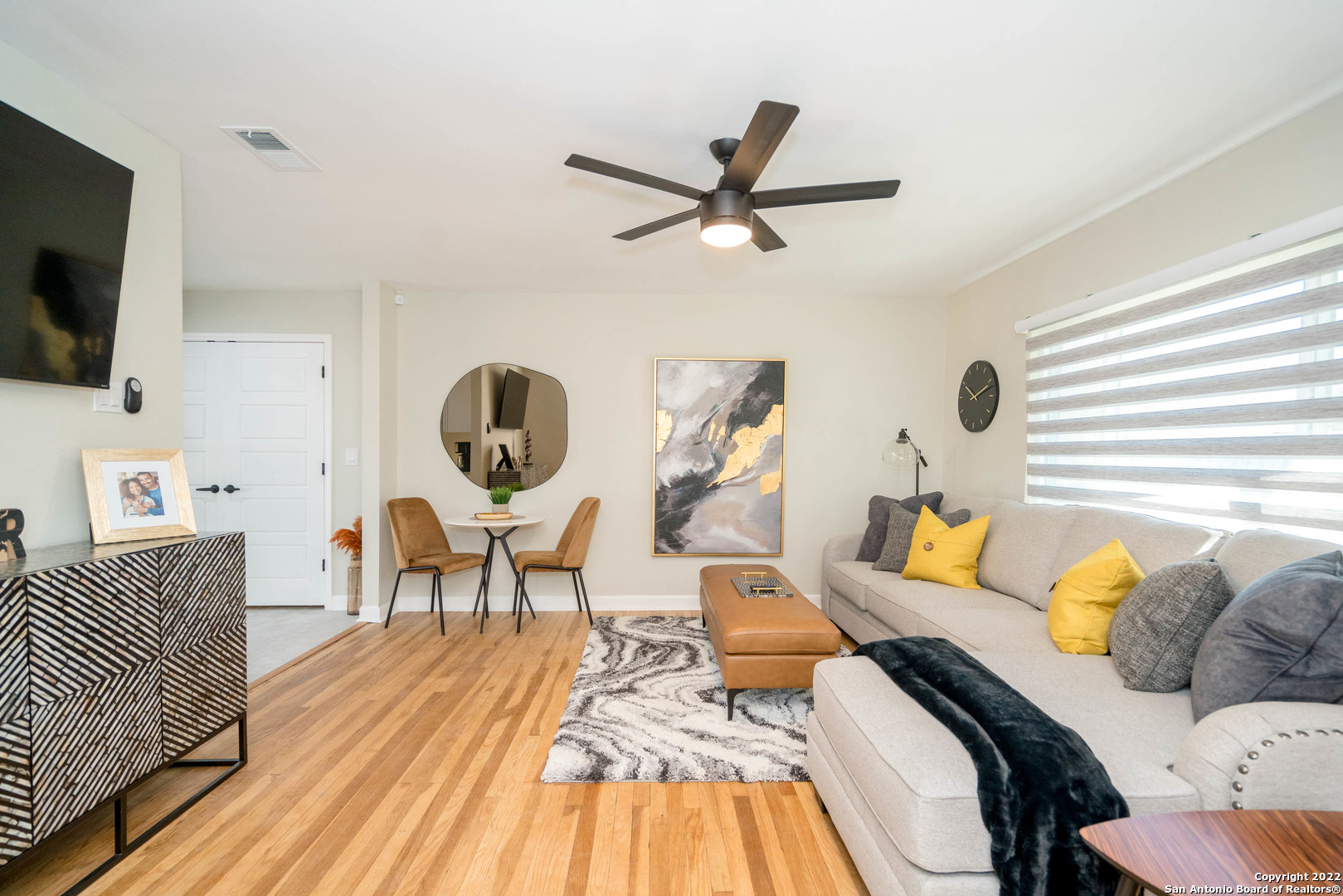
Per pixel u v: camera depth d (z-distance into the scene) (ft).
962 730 4.90
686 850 6.11
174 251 8.00
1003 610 9.20
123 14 5.53
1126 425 9.62
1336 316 6.71
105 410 7.02
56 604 5.22
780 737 8.45
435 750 8.08
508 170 8.65
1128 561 7.06
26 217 5.85
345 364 15.17
